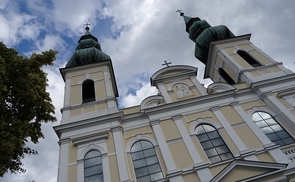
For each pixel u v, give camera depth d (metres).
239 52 22.97
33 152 12.61
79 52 23.41
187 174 13.27
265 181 11.91
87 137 15.53
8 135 10.62
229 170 12.49
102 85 19.89
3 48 12.30
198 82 19.59
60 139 15.46
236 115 16.45
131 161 14.53
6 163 11.02
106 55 23.86
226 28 25.86
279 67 20.19
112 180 13.35
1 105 11.34
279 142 14.94
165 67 20.80
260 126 15.98
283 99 17.11
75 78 20.77
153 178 13.70
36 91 12.30
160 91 19.06
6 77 11.54
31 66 12.68
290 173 12.18
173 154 14.39
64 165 14.17
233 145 14.65
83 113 17.61
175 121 16.22
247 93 18.25
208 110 16.92
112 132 15.75
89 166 14.27
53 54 13.23
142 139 15.64
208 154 14.49
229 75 22.48
